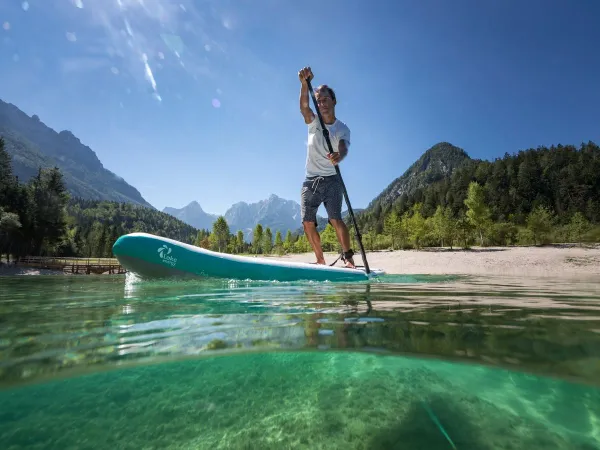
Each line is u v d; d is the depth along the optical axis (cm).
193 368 69
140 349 79
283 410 58
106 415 55
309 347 81
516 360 70
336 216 382
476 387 62
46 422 52
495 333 94
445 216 2289
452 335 92
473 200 2230
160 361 70
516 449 46
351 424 54
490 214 2248
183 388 62
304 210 390
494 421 53
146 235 314
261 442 50
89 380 62
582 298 179
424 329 100
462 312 129
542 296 190
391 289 228
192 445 50
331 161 365
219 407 58
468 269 861
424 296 186
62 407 55
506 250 1490
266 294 194
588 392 57
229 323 108
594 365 67
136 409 56
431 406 58
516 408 55
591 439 49
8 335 90
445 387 62
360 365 71
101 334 92
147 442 50
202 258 310
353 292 206
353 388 64
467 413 55
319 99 386
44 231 3388
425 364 71
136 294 191
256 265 310
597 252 1170
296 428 53
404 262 1123
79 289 225
